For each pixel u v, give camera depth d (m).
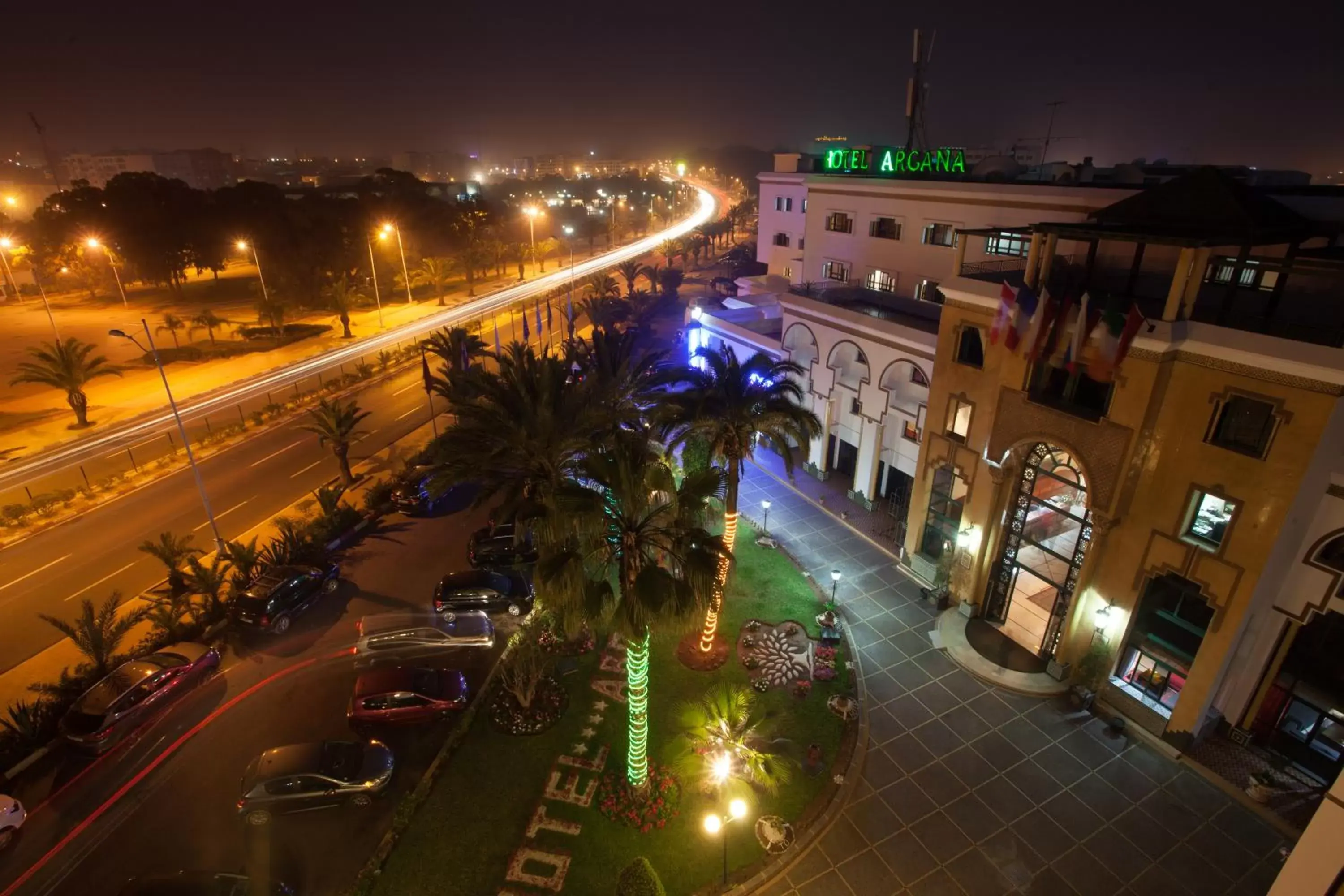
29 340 72.25
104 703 22.41
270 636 27.72
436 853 19.22
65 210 92.50
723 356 26.08
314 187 173.00
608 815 20.30
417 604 29.84
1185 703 21.72
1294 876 13.30
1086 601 24.00
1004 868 19.02
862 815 20.47
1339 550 19.00
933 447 29.38
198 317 71.38
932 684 25.39
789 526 35.56
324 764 20.58
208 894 17.05
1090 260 24.56
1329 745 20.61
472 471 22.67
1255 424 19.03
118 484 40.38
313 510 37.12
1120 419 21.52
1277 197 23.61
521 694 23.48
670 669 25.97
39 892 18.27
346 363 66.19
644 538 18.34
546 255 132.62
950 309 27.20
